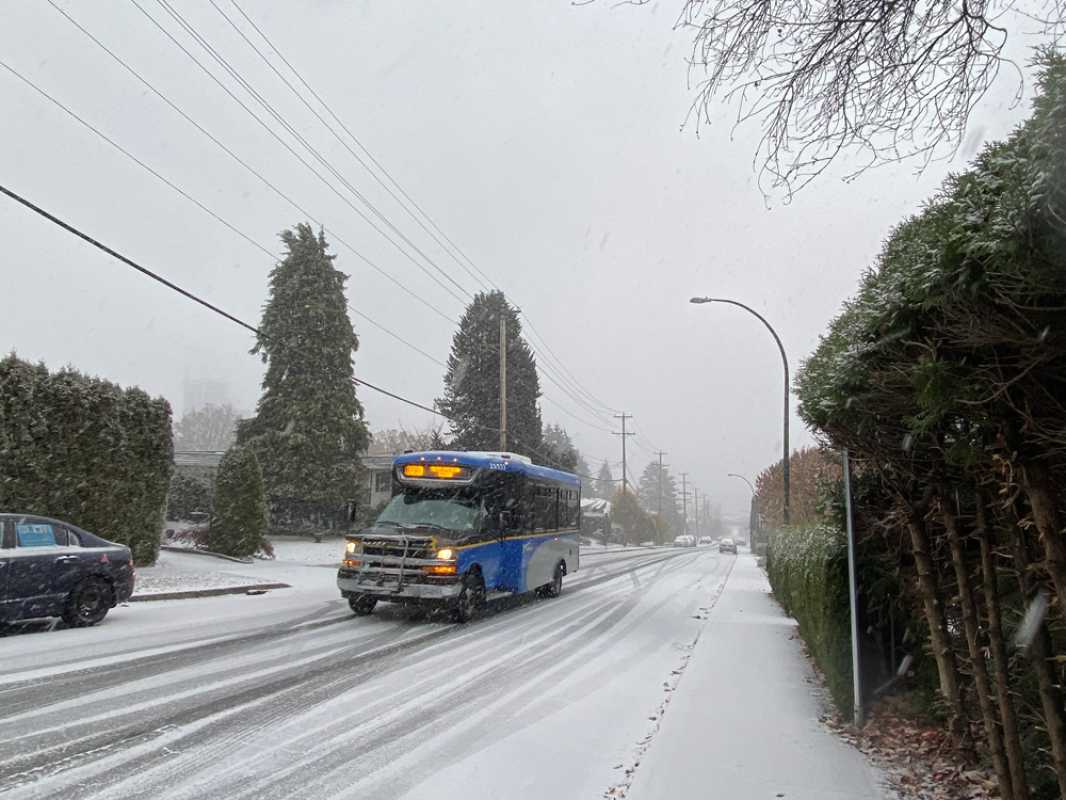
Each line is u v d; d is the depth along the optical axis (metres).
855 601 6.39
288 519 35.44
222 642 9.81
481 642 10.71
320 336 36.03
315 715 6.61
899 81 4.15
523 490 15.10
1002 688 4.09
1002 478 3.79
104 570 10.71
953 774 5.08
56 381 15.84
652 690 7.98
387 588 12.02
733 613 14.80
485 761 5.52
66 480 15.80
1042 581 3.85
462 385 53.66
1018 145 2.92
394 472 13.98
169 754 5.47
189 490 34.97
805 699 7.29
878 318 3.95
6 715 6.25
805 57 4.17
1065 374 3.11
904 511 5.83
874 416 4.73
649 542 86.81
